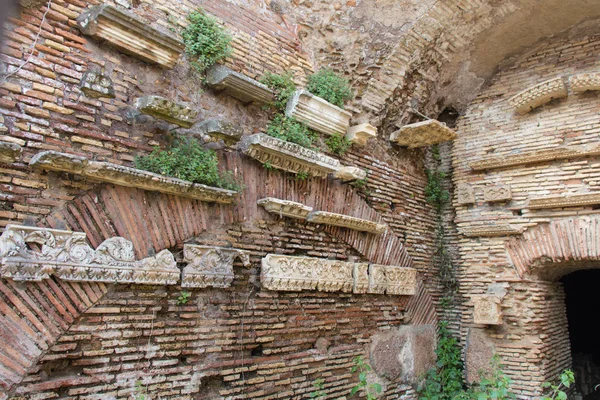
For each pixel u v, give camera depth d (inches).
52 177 169.3
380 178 311.1
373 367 280.1
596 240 279.4
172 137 205.6
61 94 175.3
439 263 346.6
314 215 253.0
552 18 309.0
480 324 310.2
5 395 152.1
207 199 209.5
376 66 298.4
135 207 188.9
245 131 238.8
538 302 300.2
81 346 171.5
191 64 221.6
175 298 198.7
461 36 313.7
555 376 305.9
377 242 295.7
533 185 307.6
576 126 298.7
